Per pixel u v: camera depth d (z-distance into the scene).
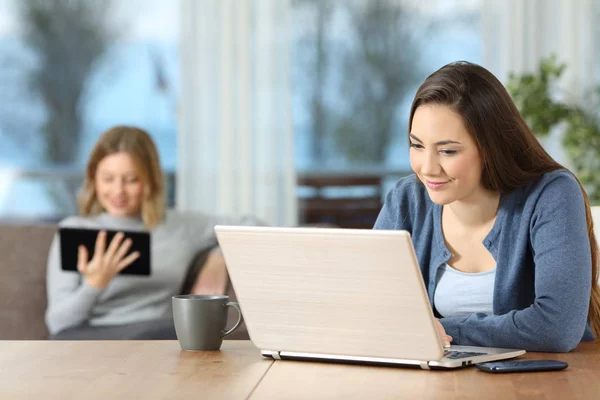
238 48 5.54
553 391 1.45
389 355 1.65
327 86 6.42
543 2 5.50
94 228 3.35
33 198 6.38
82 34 6.87
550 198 2.04
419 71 6.47
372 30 6.43
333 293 1.66
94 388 1.51
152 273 3.46
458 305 2.18
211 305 1.85
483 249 2.18
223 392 1.47
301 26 6.37
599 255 2.17
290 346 1.73
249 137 5.55
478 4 6.29
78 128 6.92
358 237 1.59
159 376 1.60
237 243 1.72
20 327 3.39
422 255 2.27
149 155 3.53
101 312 3.41
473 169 2.00
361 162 6.46
